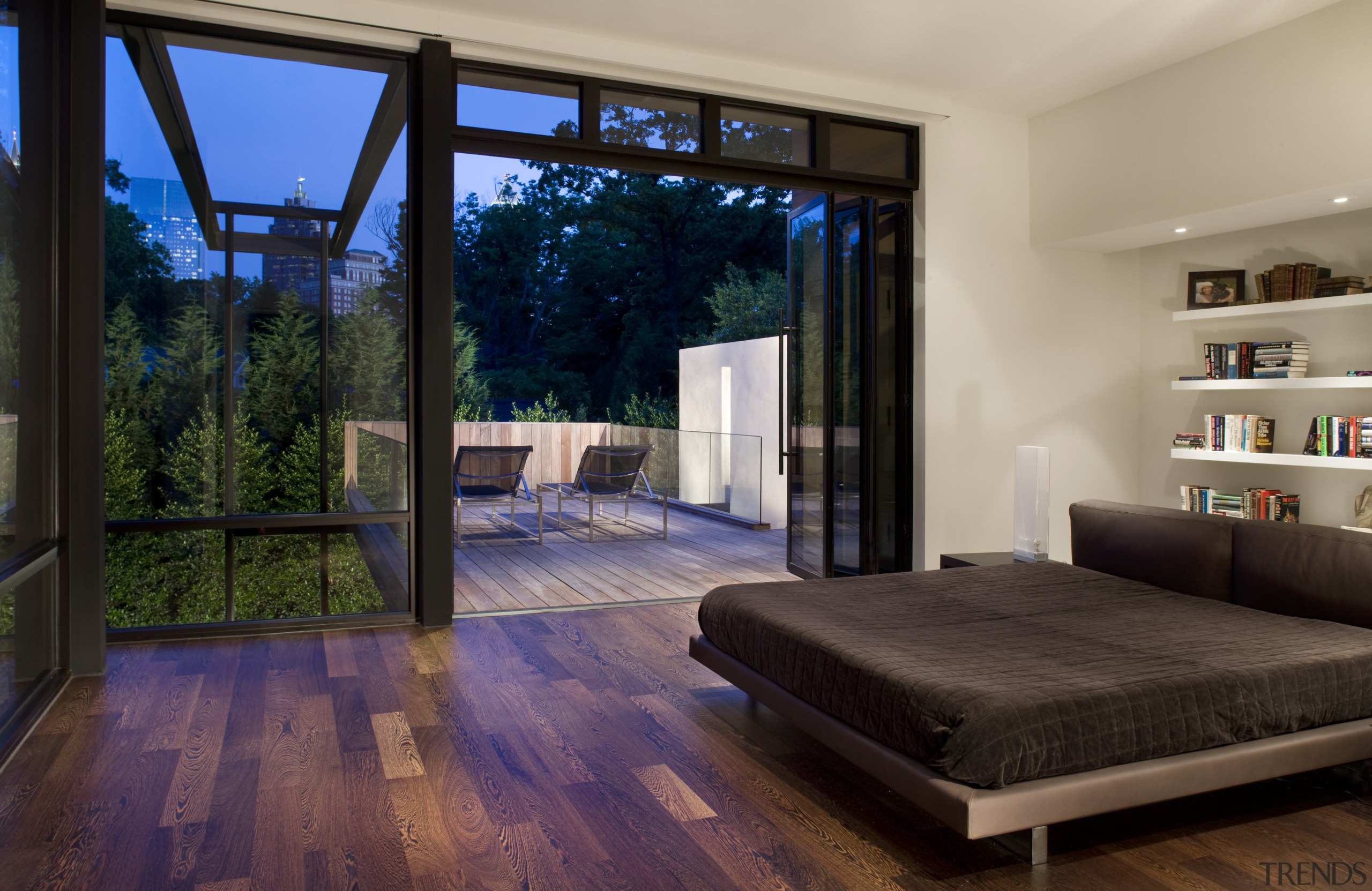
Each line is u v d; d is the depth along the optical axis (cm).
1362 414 453
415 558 425
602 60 431
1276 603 297
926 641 253
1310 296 461
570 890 192
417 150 414
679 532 779
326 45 398
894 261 530
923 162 518
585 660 369
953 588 329
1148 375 570
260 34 389
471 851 209
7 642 283
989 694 201
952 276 525
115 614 388
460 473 728
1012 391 541
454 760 262
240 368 399
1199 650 241
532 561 628
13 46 289
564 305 1555
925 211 517
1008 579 345
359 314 413
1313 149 395
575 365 1569
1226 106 431
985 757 191
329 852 207
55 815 225
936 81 485
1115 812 233
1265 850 212
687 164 466
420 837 215
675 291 1569
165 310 388
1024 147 542
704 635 326
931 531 524
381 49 407
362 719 296
